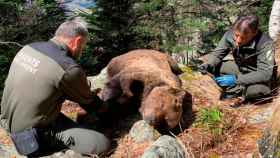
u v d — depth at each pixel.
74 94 3.87
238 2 8.38
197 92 4.80
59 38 3.87
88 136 3.95
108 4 7.91
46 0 8.23
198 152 3.80
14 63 3.89
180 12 7.94
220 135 3.96
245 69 4.61
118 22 7.89
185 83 4.99
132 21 7.89
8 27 7.85
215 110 4.21
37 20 8.12
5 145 4.20
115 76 4.45
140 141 4.09
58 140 3.98
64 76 3.72
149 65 4.45
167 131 4.05
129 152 4.00
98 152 3.95
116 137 4.26
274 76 4.56
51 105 3.85
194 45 7.86
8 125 3.97
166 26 7.74
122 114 4.48
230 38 4.61
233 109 4.38
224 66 4.82
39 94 3.76
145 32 7.71
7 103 3.90
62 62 3.73
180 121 4.17
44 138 3.97
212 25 7.84
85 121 4.50
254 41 4.35
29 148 3.83
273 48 4.34
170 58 5.07
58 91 3.81
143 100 4.28
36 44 3.88
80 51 4.00
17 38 8.02
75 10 8.40
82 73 3.81
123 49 8.09
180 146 3.74
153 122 3.96
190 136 3.99
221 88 4.75
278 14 6.32
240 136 3.95
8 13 8.02
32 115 3.83
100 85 5.18
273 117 3.40
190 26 7.36
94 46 8.01
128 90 4.32
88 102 4.00
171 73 4.45
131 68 4.41
